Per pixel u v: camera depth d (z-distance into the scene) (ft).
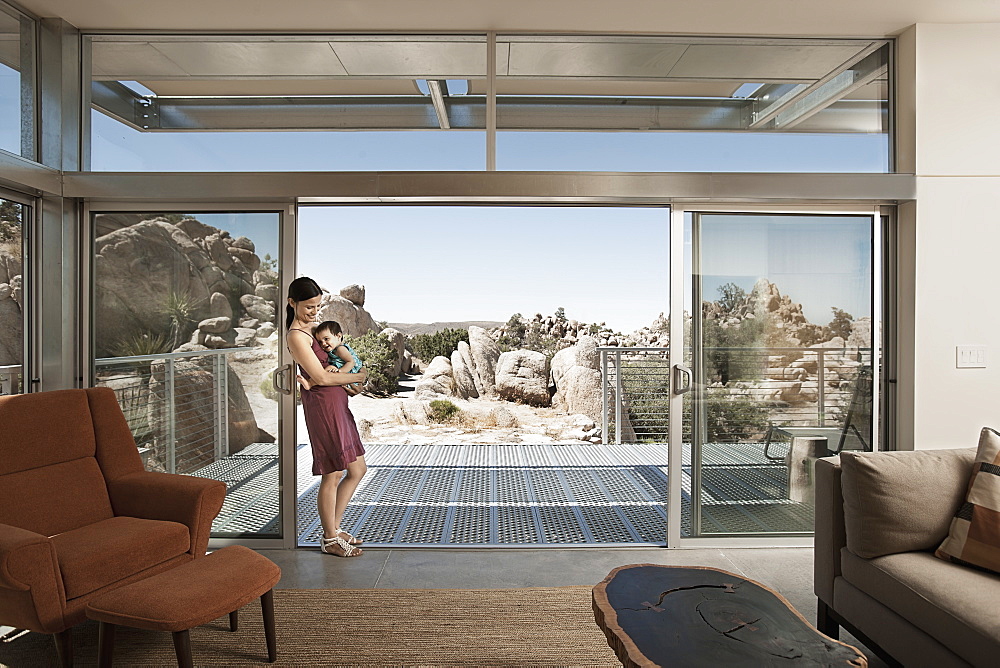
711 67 12.28
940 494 7.74
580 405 32.37
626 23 11.72
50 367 11.69
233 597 7.18
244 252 12.09
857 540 7.86
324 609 9.41
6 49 10.93
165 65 12.15
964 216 11.65
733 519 12.23
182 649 6.72
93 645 8.39
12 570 6.67
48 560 6.95
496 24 11.77
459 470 19.72
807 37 12.25
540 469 19.81
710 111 12.25
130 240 12.14
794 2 10.78
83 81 12.10
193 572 7.38
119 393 12.16
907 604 6.92
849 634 9.00
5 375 10.96
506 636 8.57
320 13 11.31
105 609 6.77
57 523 8.52
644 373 27.30
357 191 11.60
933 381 11.65
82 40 12.12
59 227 11.69
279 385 11.95
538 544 12.48
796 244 12.21
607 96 12.19
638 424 27.40
